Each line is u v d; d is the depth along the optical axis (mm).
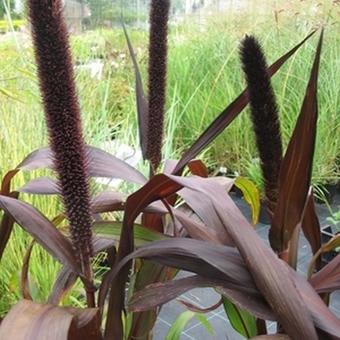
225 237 417
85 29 1932
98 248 458
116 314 411
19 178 991
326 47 2084
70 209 383
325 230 1382
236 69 2121
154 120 523
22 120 1139
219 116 429
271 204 398
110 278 395
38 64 354
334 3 2170
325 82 1992
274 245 387
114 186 1126
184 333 1013
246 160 1902
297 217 376
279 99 1853
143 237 448
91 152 464
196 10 2613
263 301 348
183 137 2074
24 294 483
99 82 1751
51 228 406
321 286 391
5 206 402
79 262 395
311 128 354
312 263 410
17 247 936
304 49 2057
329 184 1862
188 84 2121
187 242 366
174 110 1816
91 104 1531
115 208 498
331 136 1951
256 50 373
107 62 1923
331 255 1203
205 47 2291
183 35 2451
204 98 2068
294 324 300
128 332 495
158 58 513
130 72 1925
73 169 376
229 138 1968
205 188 335
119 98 1889
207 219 420
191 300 1116
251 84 378
